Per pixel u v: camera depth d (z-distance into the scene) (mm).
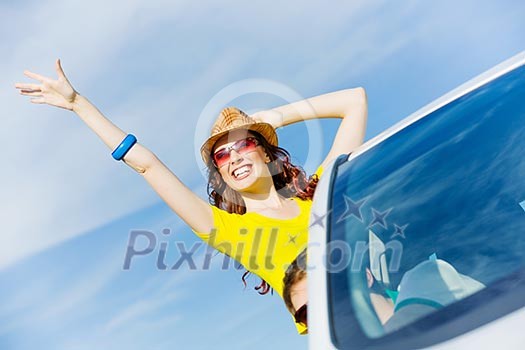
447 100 2080
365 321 1574
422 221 1733
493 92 1950
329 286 1719
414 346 1424
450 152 1853
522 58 2016
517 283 1434
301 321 3014
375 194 1886
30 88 3545
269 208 3576
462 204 1707
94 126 3535
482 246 1583
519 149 1718
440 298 1522
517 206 1621
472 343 1326
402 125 2123
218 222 3469
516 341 1269
